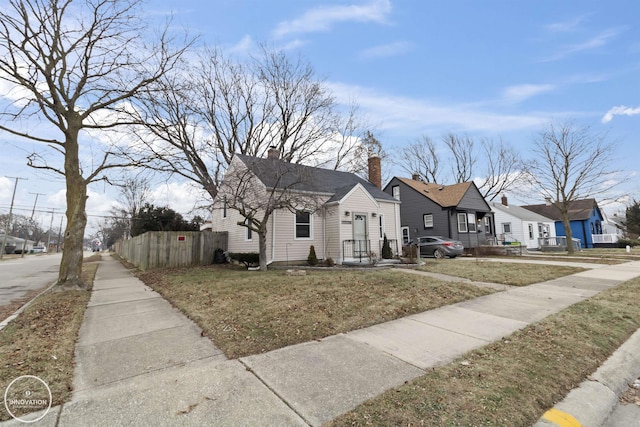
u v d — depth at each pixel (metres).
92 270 15.52
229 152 21.59
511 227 29.27
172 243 15.38
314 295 7.16
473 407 2.83
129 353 4.16
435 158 38.72
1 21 8.04
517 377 3.43
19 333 4.88
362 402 2.90
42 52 8.77
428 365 3.72
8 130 8.72
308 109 22.98
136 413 2.75
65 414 2.74
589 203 33.94
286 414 2.72
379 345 4.39
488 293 7.90
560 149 20.88
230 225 17.36
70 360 3.93
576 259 16.98
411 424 2.57
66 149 9.34
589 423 2.84
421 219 24.47
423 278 9.60
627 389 3.59
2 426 2.56
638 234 39.72
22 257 38.66
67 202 9.36
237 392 3.10
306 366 3.69
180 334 4.93
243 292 7.61
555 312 6.09
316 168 19.42
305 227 14.80
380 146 28.08
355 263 13.45
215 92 20.66
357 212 15.12
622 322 5.56
